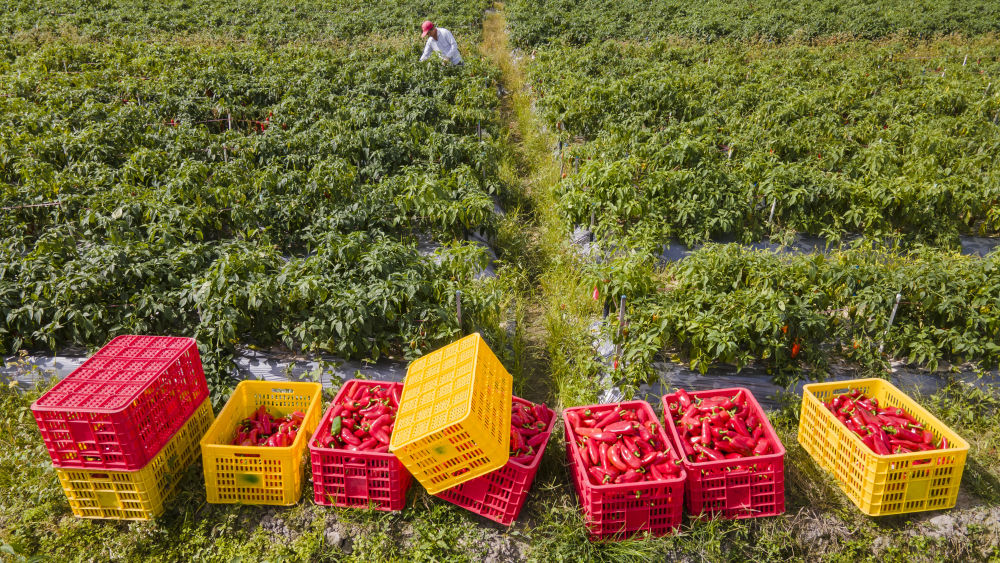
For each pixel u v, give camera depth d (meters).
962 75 22.80
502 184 14.47
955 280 8.51
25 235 11.04
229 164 12.85
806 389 7.02
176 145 13.88
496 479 6.15
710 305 8.50
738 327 7.84
